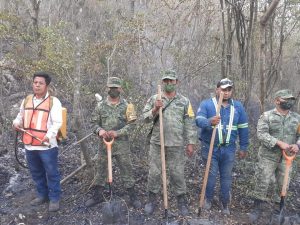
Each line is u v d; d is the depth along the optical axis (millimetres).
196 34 6629
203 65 6523
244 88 6371
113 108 4570
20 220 4586
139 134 5922
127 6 7496
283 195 4465
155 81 6512
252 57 6348
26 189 5258
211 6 6578
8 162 5832
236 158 6078
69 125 6582
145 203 4965
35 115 4438
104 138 4492
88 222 4586
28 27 7168
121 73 6477
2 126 6410
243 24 6293
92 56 6172
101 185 4871
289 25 7871
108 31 7172
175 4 6695
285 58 8742
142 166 5789
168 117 4473
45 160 4504
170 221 4551
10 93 7277
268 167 4668
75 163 5977
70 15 7305
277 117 4527
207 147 4750
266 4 6621
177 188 4688
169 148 4543
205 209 4895
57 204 4727
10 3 7840
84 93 6027
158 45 6633
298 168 6051
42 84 4398
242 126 4727
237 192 5477
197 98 6902
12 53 6758
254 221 4715
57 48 5750
